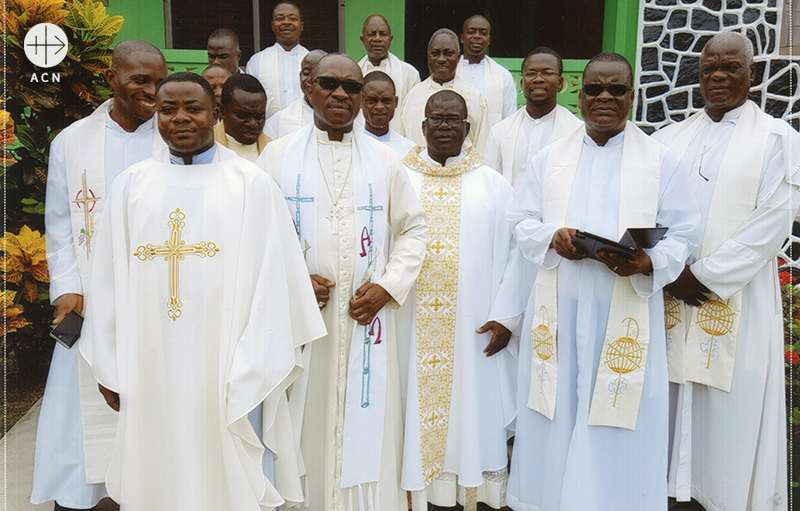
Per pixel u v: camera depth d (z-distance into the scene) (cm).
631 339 290
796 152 300
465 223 327
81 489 311
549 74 418
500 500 336
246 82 355
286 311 268
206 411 265
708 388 320
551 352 304
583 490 293
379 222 296
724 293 302
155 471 270
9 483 358
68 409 311
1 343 441
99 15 435
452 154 335
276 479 288
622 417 291
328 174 292
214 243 262
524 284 335
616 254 270
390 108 394
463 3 634
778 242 300
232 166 269
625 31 579
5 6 411
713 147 319
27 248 414
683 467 325
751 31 553
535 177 319
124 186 265
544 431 311
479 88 502
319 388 297
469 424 321
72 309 304
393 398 309
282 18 490
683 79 571
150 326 263
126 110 310
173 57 552
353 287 291
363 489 298
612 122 289
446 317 323
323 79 279
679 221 294
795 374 389
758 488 316
